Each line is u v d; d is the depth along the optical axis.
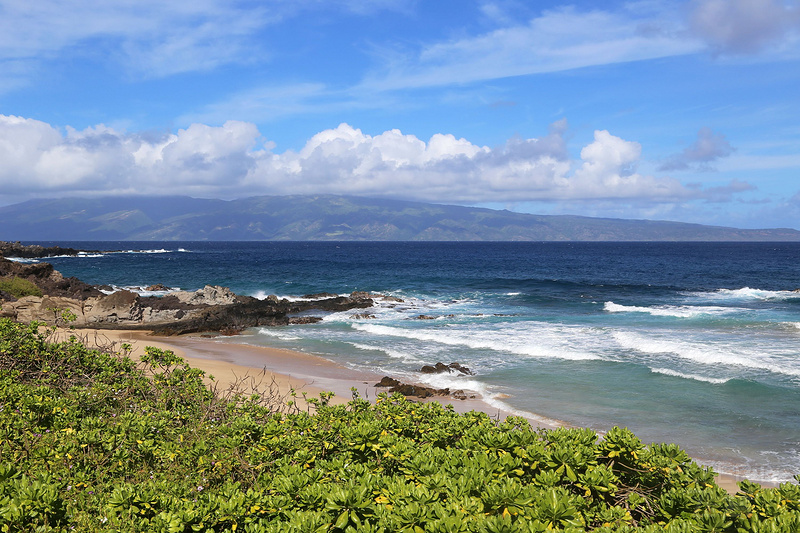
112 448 6.72
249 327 30.25
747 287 53.12
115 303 30.23
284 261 100.00
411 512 4.11
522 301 41.53
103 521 4.82
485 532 3.84
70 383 10.12
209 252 155.62
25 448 6.48
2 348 10.21
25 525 4.49
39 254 105.00
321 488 4.64
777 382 16.78
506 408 14.70
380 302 40.91
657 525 4.27
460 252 165.25
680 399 15.29
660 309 35.25
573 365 19.58
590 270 79.62
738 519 4.38
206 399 9.85
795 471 10.59
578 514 4.36
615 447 5.73
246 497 4.77
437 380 17.86
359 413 7.59
